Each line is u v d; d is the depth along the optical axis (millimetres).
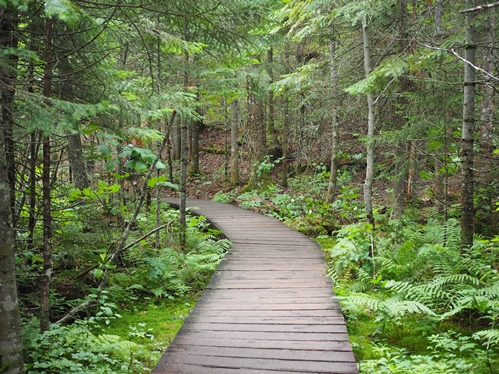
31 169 4723
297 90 11219
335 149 13477
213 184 20125
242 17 5332
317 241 10070
